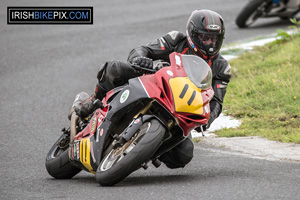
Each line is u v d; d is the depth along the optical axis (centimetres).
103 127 1705
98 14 6300
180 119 1608
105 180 1628
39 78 3938
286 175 1794
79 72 4078
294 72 3222
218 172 1894
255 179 1742
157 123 1606
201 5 6688
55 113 3111
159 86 1612
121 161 1595
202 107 1641
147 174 1941
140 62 1719
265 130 2533
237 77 3450
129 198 1533
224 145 2372
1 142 2534
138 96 1614
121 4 6975
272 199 1501
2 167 2102
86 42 5025
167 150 1719
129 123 1714
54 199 1576
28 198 1606
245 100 2956
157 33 5197
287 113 2717
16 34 5441
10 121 2952
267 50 4044
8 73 4103
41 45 4969
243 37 4838
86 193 1619
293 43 3922
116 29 5484
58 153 2025
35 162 2189
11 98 3456
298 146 2253
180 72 1669
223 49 4300
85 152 1758
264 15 5316
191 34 1928
